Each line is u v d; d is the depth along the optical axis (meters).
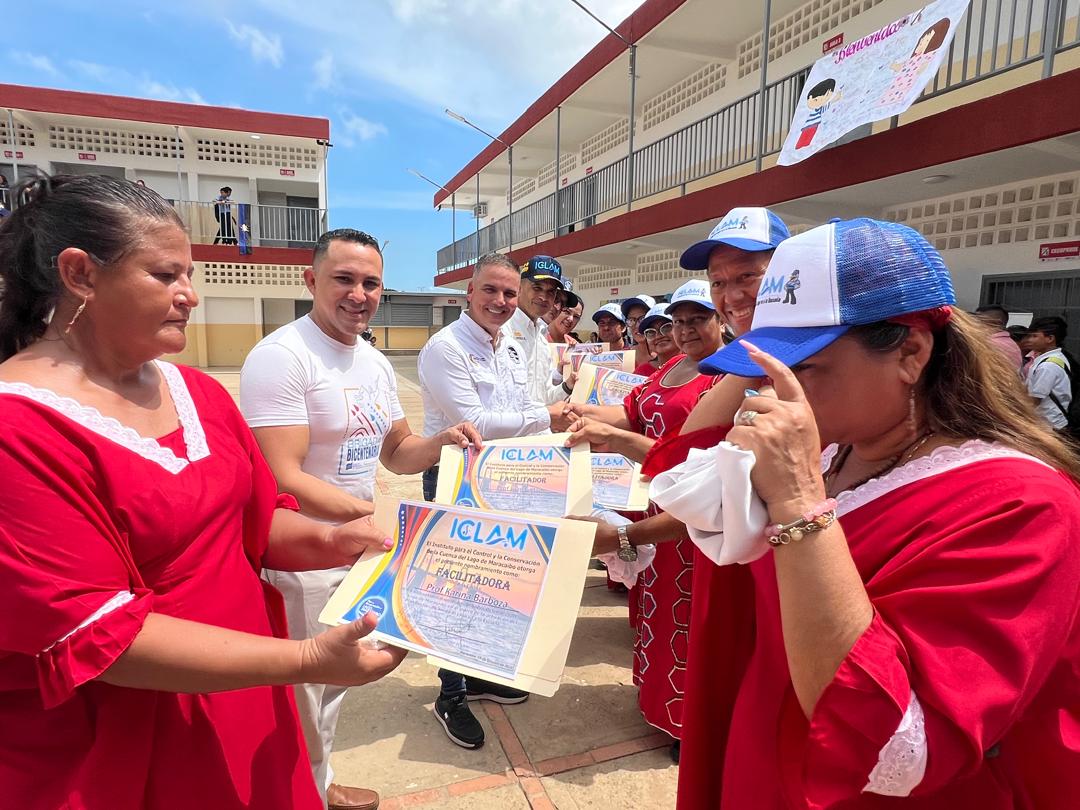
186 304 1.10
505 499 1.90
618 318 6.76
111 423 1.04
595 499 2.10
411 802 2.24
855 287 0.88
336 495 1.85
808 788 0.79
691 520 0.88
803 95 5.81
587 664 3.24
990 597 0.73
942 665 0.73
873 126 7.30
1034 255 6.04
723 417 1.62
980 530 0.78
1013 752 0.88
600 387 3.88
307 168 21.55
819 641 0.79
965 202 6.64
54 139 19.08
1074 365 4.92
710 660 1.39
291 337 1.95
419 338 36.31
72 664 0.89
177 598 1.09
